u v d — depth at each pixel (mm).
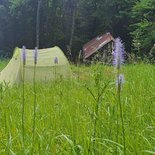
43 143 3824
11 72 15227
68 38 52438
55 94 8016
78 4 52594
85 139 3549
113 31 51875
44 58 15719
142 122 4473
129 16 49625
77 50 51594
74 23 49969
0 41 53375
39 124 4680
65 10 52969
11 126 4605
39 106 6105
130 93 6688
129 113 4918
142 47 34969
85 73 14469
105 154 3340
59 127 4531
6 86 8711
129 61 15242
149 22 35938
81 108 5539
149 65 13859
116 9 51688
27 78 14969
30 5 52812
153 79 8586
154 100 5727
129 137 3682
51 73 15445
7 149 3664
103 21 52188
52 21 52812
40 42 52844
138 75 10602
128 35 50844
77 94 7281
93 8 52781
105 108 4926
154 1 37562
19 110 5883
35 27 53344
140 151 3379
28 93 8789
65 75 15453
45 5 52469
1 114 5445
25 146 3826
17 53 15633
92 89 7707
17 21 53219
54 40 52469
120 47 2732
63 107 5652
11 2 52500
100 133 3820
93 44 37469
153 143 3746
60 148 3650
